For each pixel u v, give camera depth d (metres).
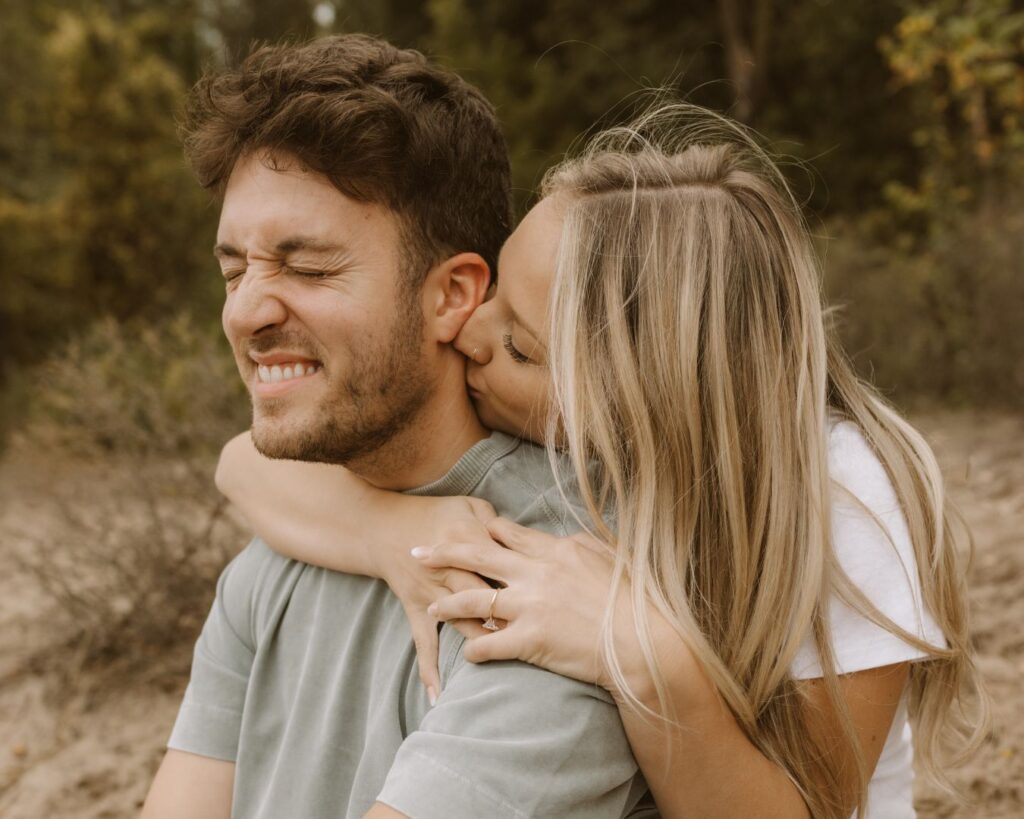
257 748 1.28
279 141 1.10
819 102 10.70
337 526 1.27
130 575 3.51
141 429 3.63
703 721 1.06
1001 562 3.59
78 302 9.68
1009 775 2.44
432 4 11.74
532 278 1.21
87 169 9.46
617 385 1.18
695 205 1.23
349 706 1.21
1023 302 6.32
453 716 1.04
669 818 1.12
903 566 1.22
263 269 1.12
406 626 1.20
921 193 9.03
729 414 1.18
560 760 1.02
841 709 1.16
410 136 1.14
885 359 6.84
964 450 5.25
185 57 14.96
